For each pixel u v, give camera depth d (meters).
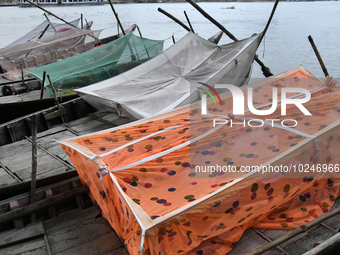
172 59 9.00
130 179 3.64
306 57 15.38
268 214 4.09
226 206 3.27
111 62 10.35
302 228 3.57
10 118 8.34
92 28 27.44
